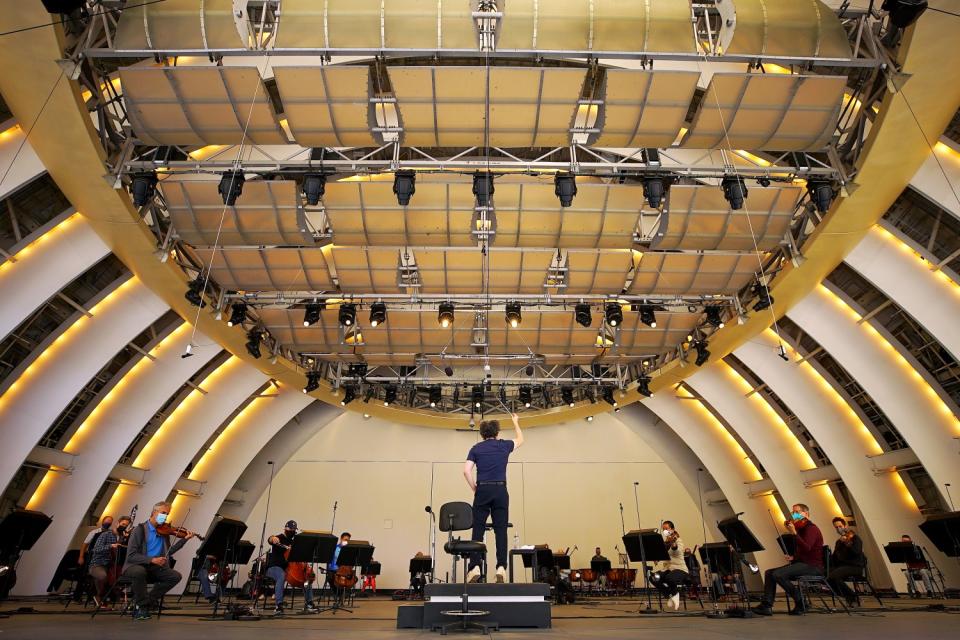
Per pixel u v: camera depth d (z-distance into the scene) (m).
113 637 5.48
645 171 13.09
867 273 16.30
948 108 11.19
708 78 12.95
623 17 10.34
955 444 17.73
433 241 15.17
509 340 20.66
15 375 16.83
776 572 10.11
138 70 10.84
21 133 12.90
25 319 15.45
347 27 10.24
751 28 10.41
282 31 10.30
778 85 11.12
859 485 21.22
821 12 10.55
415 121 11.93
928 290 15.75
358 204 14.20
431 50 10.35
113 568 12.25
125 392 20.62
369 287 17.36
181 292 17.05
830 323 19.00
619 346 20.91
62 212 14.90
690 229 14.77
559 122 11.91
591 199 13.98
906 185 13.24
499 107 11.55
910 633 5.87
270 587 14.42
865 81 12.12
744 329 19.33
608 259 16.31
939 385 17.89
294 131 12.05
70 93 10.52
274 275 16.81
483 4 10.40
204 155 14.78
